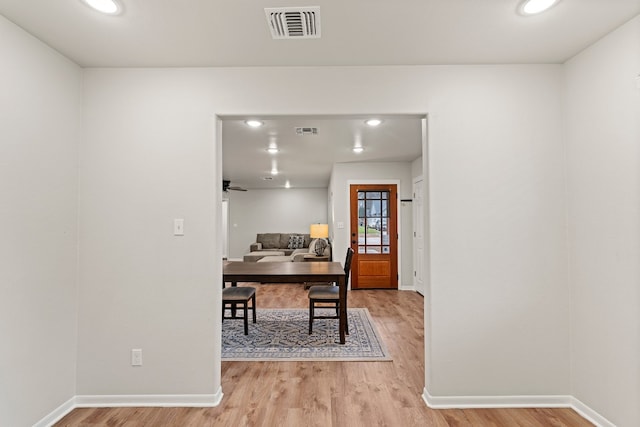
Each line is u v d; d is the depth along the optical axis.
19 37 1.87
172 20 1.81
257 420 2.13
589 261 2.13
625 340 1.89
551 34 1.96
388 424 2.09
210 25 1.86
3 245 1.79
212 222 2.34
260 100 2.38
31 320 1.96
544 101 2.34
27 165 1.93
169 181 2.35
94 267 2.33
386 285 6.27
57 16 1.77
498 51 2.17
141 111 2.36
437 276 2.31
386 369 2.88
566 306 2.31
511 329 2.32
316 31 1.93
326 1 1.65
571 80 2.26
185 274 2.33
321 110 2.37
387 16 1.78
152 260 2.33
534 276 2.32
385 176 6.23
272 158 5.69
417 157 5.73
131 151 2.35
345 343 3.48
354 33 1.95
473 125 2.35
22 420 1.90
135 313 2.32
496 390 2.31
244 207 10.52
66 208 2.22
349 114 2.38
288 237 10.08
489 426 2.07
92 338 2.32
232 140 4.43
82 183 2.34
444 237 2.33
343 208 6.23
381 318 4.41
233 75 2.38
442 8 1.71
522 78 2.35
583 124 2.16
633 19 1.81
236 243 10.48
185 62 2.30
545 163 2.33
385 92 2.37
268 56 2.23
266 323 4.20
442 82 2.36
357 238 6.26
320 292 3.74
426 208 2.40
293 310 4.86
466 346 2.31
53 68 2.11
